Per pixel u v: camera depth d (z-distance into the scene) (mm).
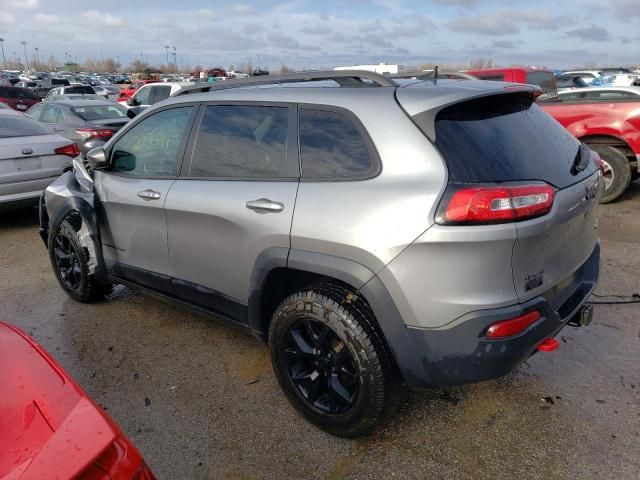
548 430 2709
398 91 2492
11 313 4332
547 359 3352
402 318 2293
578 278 2777
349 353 2496
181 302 3482
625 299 4160
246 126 2965
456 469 2479
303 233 2533
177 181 3268
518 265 2205
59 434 1477
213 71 32031
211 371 3391
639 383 3070
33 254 5895
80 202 3953
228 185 2943
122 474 1457
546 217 2238
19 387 1678
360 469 2500
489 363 2199
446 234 2133
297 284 2879
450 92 2416
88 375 3391
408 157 2311
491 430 2729
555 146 2666
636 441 2602
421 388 2395
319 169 2598
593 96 7457
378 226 2291
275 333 2771
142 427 2861
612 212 6637
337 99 2615
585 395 2979
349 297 2480
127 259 3787
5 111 7109
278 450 2648
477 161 2246
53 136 6957
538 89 2885
